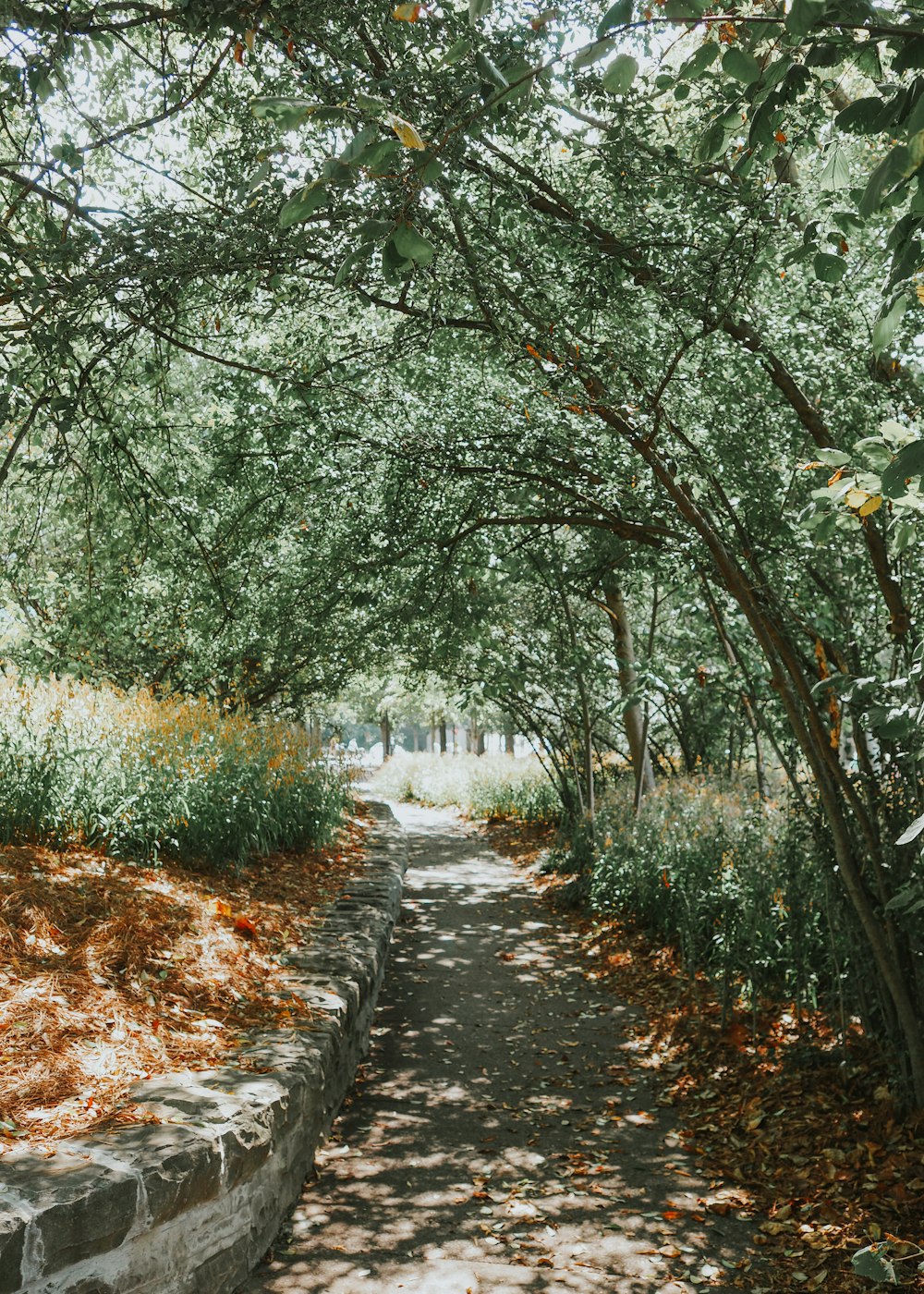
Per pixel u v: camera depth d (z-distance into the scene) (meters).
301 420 5.50
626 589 8.21
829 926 5.17
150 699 8.70
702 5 1.83
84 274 3.49
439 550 6.48
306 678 12.15
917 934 4.36
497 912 10.77
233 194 3.98
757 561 4.85
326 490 6.33
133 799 6.25
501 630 10.21
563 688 12.06
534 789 17.78
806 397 5.02
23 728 6.34
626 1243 3.79
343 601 7.44
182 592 8.45
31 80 3.44
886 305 2.15
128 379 4.95
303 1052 4.25
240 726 9.18
